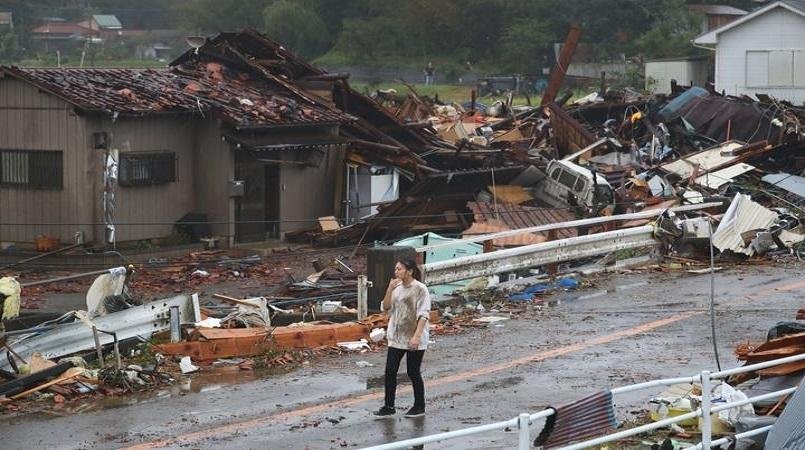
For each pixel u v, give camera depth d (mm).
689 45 106688
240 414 18312
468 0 118312
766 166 50656
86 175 38781
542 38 112188
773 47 74562
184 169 42000
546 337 24516
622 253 34531
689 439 16109
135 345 21953
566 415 13438
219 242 41812
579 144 53188
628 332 24906
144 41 127312
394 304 18031
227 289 33562
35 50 118500
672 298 29078
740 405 15250
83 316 21828
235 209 42281
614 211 43719
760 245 35688
